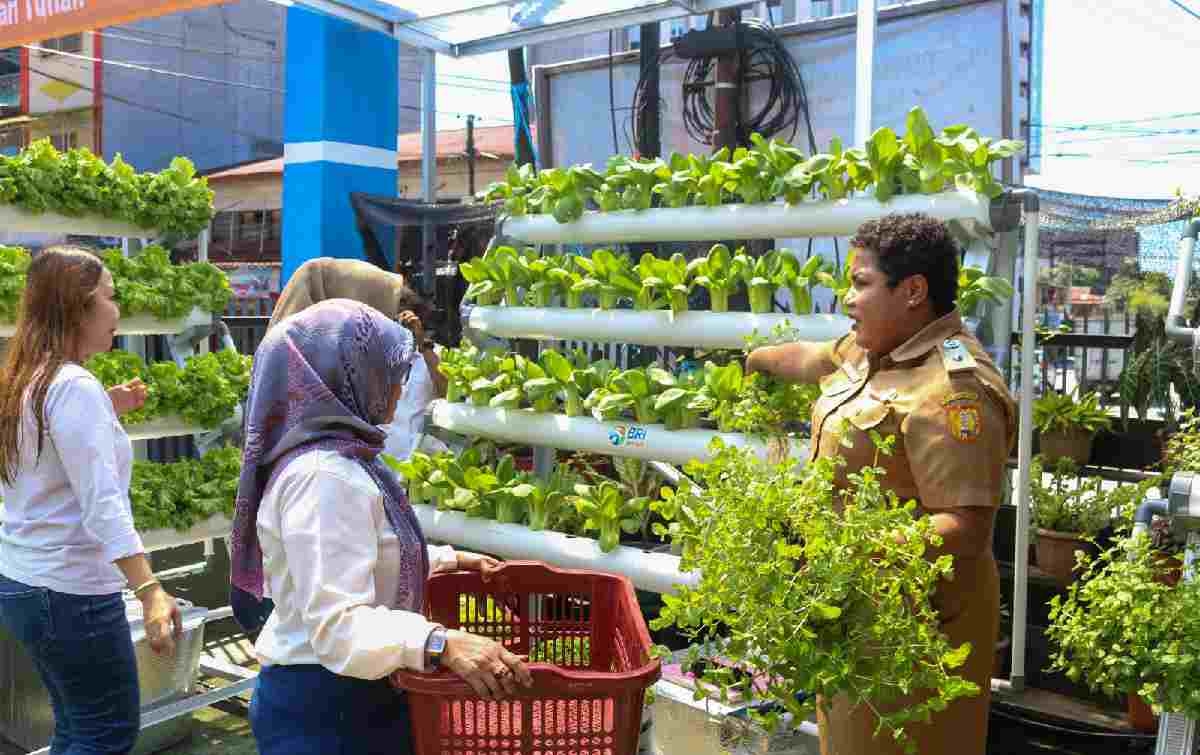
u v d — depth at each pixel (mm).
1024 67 6203
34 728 3385
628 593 1898
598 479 3896
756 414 2600
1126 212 7219
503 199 3848
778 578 1568
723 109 6031
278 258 17859
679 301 3148
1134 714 3154
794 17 6723
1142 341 4250
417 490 3617
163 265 4059
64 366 2354
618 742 1529
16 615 2359
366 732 1731
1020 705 3324
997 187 2699
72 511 2354
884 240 1945
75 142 18156
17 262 3785
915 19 5555
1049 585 3566
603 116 6980
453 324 5695
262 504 1680
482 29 5434
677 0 4855
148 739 3473
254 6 19219
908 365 1972
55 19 4645
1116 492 3650
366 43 5844
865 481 1671
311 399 1678
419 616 1565
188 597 5086
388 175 6074
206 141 18984
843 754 1989
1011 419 1941
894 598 1563
